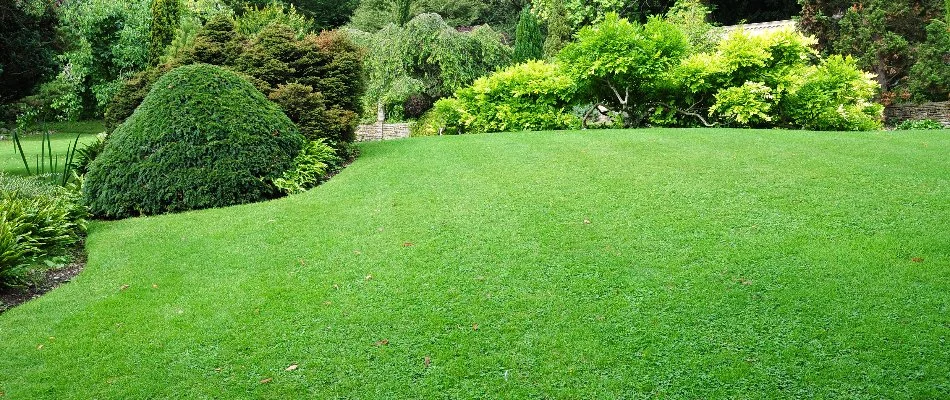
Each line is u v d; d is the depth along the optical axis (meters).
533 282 4.21
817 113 9.78
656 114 10.64
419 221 5.41
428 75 19.41
